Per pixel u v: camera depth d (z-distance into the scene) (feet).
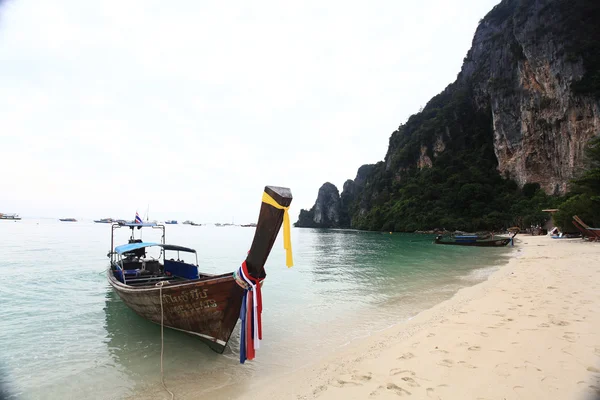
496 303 24.50
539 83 188.03
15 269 49.96
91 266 53.01
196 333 19.38
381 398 11.67
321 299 32.07
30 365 17.30
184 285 17.98
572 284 28.91
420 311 26.76
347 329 22.70
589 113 155.84
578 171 136.87
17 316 26.11
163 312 19.80
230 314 17.56
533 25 188.44
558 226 106.73
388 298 32.17
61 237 132.67
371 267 57.16
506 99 214.69
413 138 308.81
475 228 196.54
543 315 19.83
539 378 11.89
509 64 217.15
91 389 14.82
